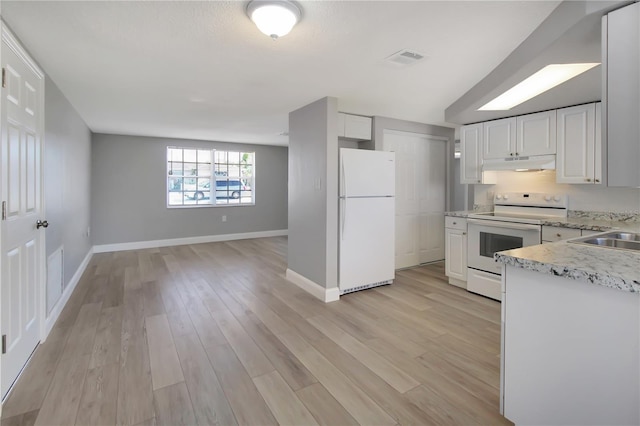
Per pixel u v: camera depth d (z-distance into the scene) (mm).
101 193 5805
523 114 3465
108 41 2117
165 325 2748
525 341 1476
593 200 3217
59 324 2752
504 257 1496
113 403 1752
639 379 1149
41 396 1800
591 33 1681
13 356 1902
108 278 4145
